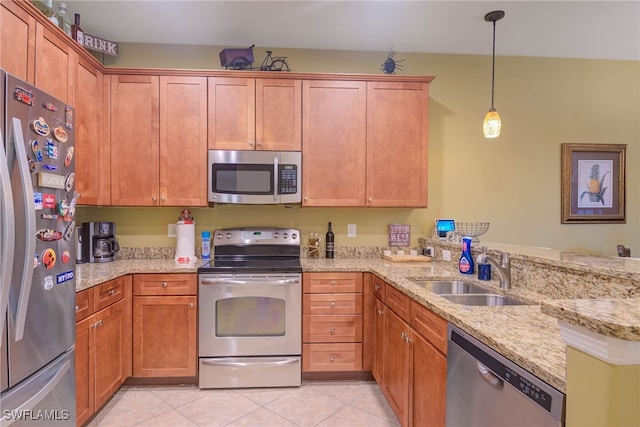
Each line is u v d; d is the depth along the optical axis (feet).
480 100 10.32
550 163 10.53
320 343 8.11
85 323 6.10
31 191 4.11
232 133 8.70
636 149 10.80
